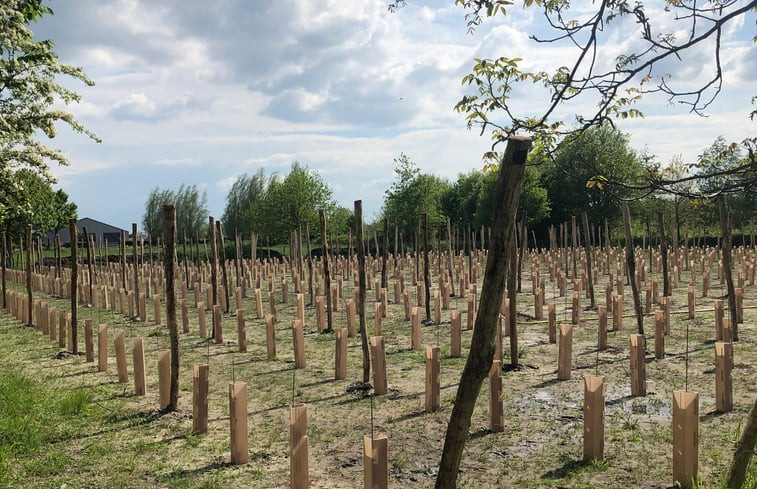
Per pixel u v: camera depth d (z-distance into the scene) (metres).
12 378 10.44
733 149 4.87
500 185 3.35
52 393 9.89
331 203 50.06
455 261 34.38
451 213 61.59
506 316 14.53
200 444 7.57
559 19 4.29
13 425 7.82
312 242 57.03
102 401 9.57
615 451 6.95
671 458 6.68
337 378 10.77
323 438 7.79
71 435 7.89
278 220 49.19
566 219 51.22
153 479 6.50
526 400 9.13
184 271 29.20
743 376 9.97
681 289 22.84
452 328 12.53
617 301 14.80
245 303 23.22
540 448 7.14
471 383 3.53
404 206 45.41
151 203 66.81
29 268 17.86
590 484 6.10
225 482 6.39
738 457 4.46
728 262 12.85
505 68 4.50
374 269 32.66
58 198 50.66
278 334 16.05
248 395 9.99
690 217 27.23
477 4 4.23
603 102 4.48
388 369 11.47
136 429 8.16
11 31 15.73
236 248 24.56
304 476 5.97
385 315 18.16
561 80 4.46
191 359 13.05
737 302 14.80
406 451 7.23
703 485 5.89
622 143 42.81
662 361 11.35
